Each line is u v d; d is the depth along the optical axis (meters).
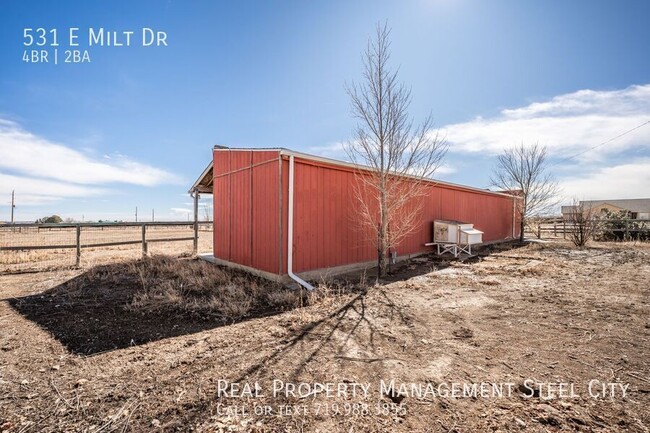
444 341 3.24
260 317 4.07
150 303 4.64
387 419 1.95
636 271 7.01
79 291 5.32
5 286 5.70
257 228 6.79
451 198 11.48
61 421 1.93
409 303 4.67
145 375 2.53
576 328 3.57
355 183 7.57
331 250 7.00
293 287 5.68
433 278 6.48
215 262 8.51
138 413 2.01
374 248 8.08
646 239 13.48
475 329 3.58
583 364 2.70
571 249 11.38
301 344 3.16
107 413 2.01
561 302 4.63
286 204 6.15
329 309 4.39
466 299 4.87
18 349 3.04
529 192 16.28
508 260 8.94
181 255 10.05
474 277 6.56
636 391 2.26
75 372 2.58
